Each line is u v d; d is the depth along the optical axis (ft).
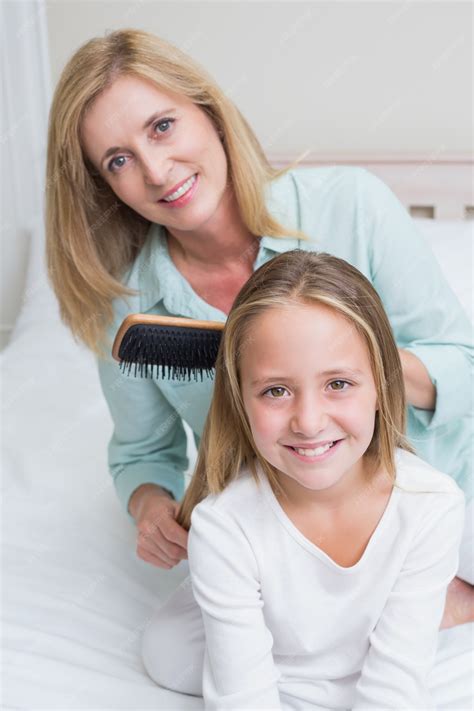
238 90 6.85
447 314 4.00
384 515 3.32
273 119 6.86
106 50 3.55
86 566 4.53
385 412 3.24
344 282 3.10
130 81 3.55
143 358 3.39
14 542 4.75
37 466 5.37
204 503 3.43
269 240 3.90
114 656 3.90
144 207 3.75
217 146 3.74
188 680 3.70
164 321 3.28
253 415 3.12
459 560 3.92
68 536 4.78
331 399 3.06
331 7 6.53
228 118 3.74
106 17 7.04
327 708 3.41
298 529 3.35
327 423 3.04
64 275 4.10
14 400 6.10
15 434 5.72
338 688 3.43
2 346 8.18
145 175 3.64
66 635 4.00
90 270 4.01
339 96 6.72
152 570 4.52
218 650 3.27
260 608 3.36
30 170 7.65
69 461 5.42
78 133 3.69
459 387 3.85
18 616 4.11
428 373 3.80
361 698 3.22
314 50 6.65
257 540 3.32
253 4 6.65
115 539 4.75
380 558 3.32
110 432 5.70
